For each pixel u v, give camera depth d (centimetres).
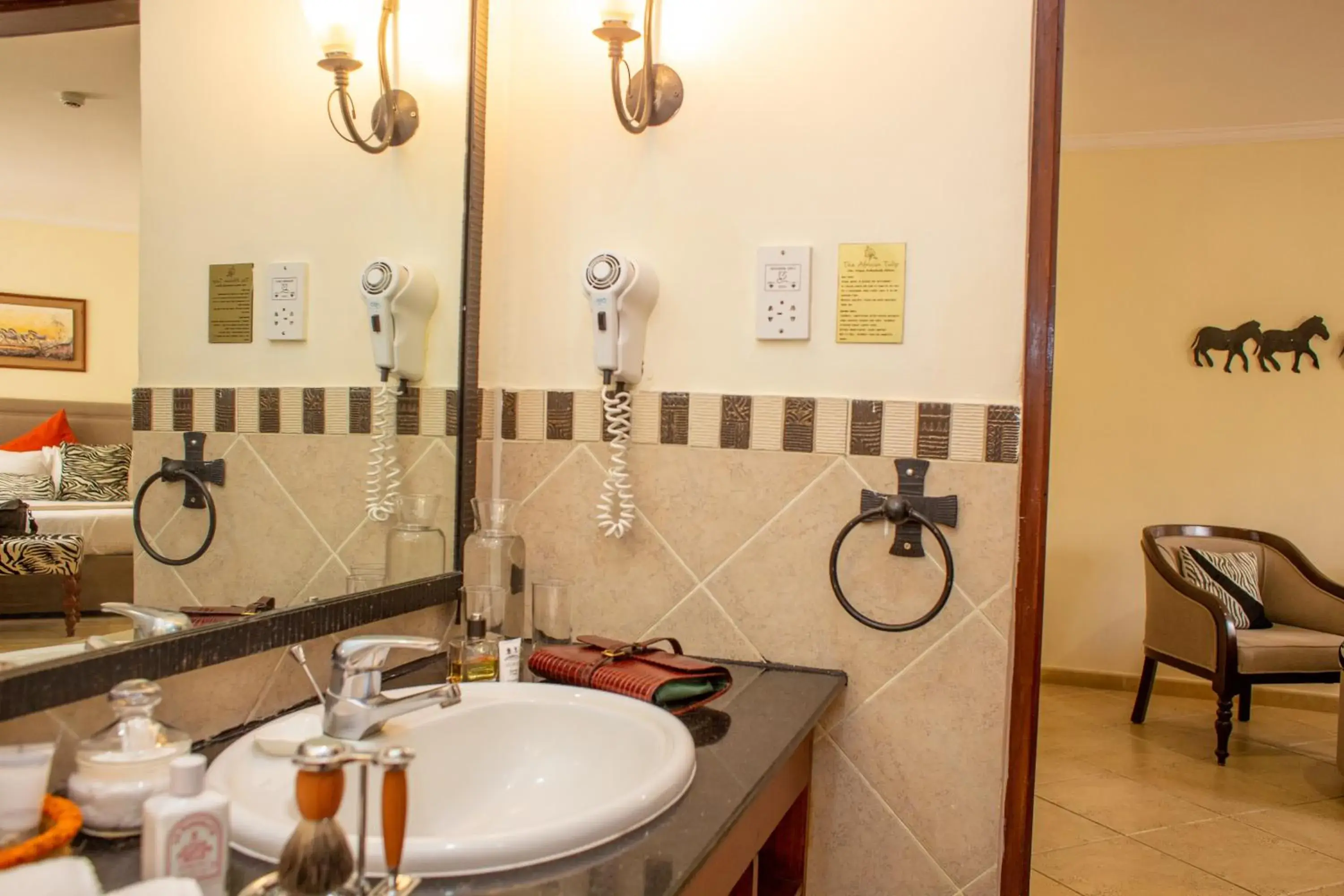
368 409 130
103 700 83
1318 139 423
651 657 123
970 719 131
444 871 70
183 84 104
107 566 91
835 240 137
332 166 124
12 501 82
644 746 100
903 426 133
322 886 58
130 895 55
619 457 144
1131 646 452
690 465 143
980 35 131
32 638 82
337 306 125
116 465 94
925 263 133
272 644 104
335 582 123
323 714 96
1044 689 455
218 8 109
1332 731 402
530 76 152
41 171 89
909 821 134
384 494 132
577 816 77
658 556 145
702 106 143
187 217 104
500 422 154
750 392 141
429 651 113
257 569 111
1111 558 452
